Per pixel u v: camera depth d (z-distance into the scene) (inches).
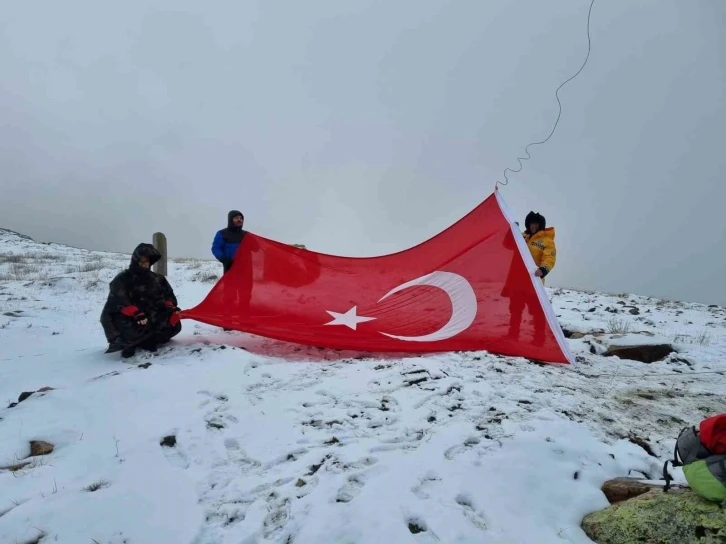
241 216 325.4
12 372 247.8
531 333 265.9
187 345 278.1
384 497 134.2
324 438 171.8
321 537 123.1
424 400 197.3
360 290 307.6
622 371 256.4
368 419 184.5
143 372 229.0
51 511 131.9
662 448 168.7
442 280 295.6
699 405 208.5
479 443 162.4
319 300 303.6
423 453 156.1
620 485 140.1
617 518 124.3
